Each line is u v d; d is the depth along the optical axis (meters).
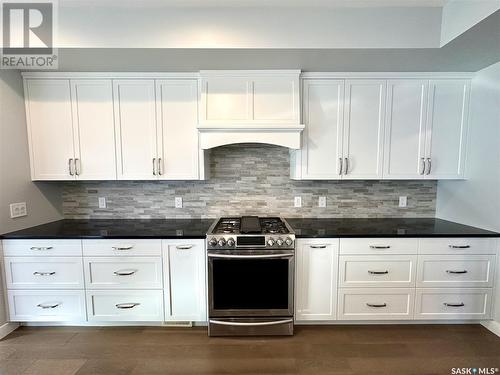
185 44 1.84
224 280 2.14
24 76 2.35
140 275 2.23
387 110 2.40
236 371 1.83
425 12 1.83
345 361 1.92
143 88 2.40
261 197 2.79
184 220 2.76
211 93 2.30
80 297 2.25
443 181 2.73
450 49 1.88
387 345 2.09
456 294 2.25
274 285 2.16
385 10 1.83
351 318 2.28
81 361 1.93
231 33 1.84
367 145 2.43
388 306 2.27
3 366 1.89
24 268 2.21
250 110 2.31
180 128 2.43
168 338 2.18
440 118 2.41
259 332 2.18
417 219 2.76
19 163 2.33
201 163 2.46
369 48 1.86
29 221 2.44
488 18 1.49
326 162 2.44
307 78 2.37
